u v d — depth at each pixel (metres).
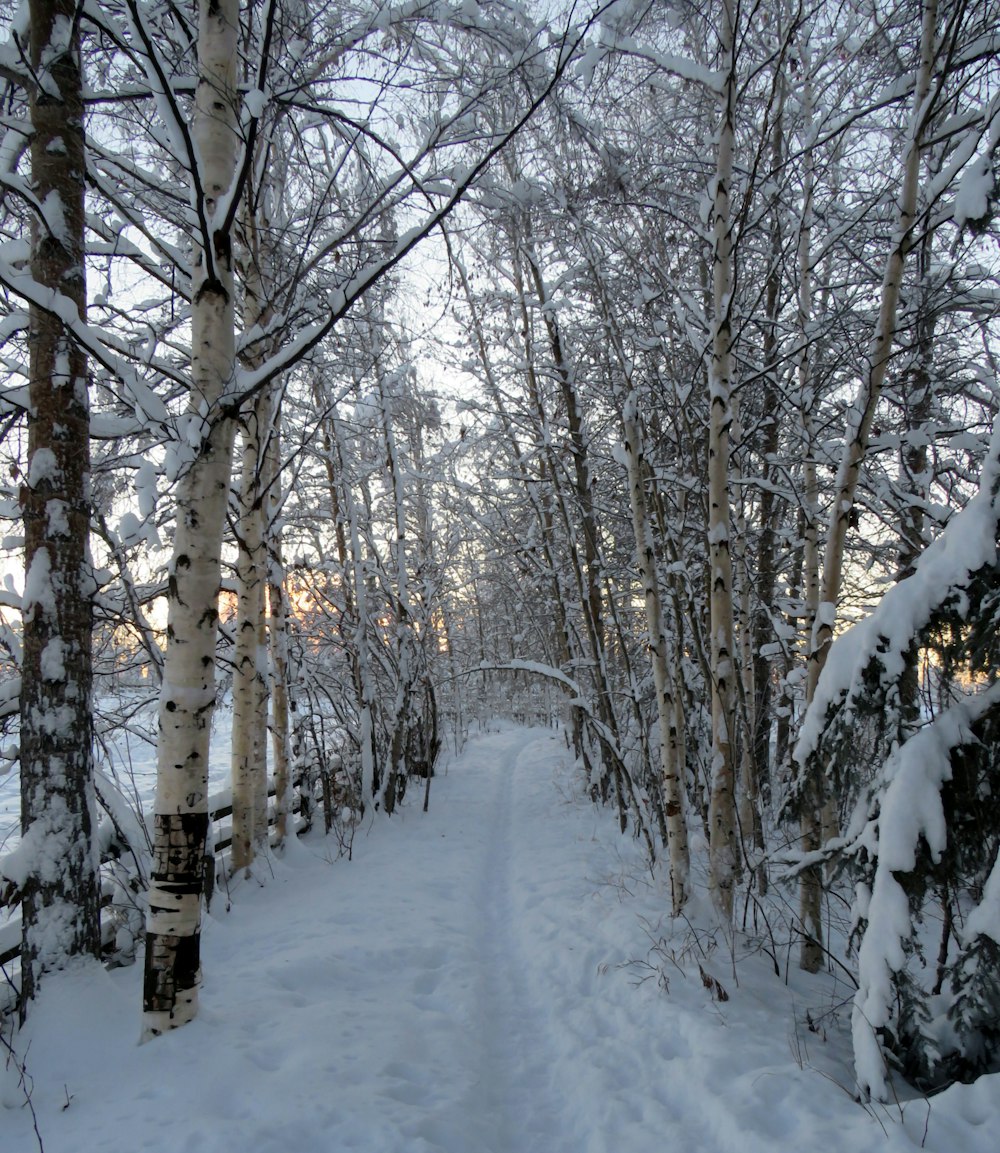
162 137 4.95
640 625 10.48
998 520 2.84
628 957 4.70
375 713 10.95
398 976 4.71
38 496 4.05
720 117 5.66
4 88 4.71
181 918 3.58
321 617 10.69
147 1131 2.86
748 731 5.71
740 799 6.32
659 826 7.79
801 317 6.05
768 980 4.34
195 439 3.40
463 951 5.19
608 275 6.89
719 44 4.75
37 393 4.08
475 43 5.36
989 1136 2.43
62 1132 2.92
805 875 4.37
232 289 3.76
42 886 3.82
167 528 7.04
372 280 3.53
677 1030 3.74
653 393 6.62
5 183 3.61
